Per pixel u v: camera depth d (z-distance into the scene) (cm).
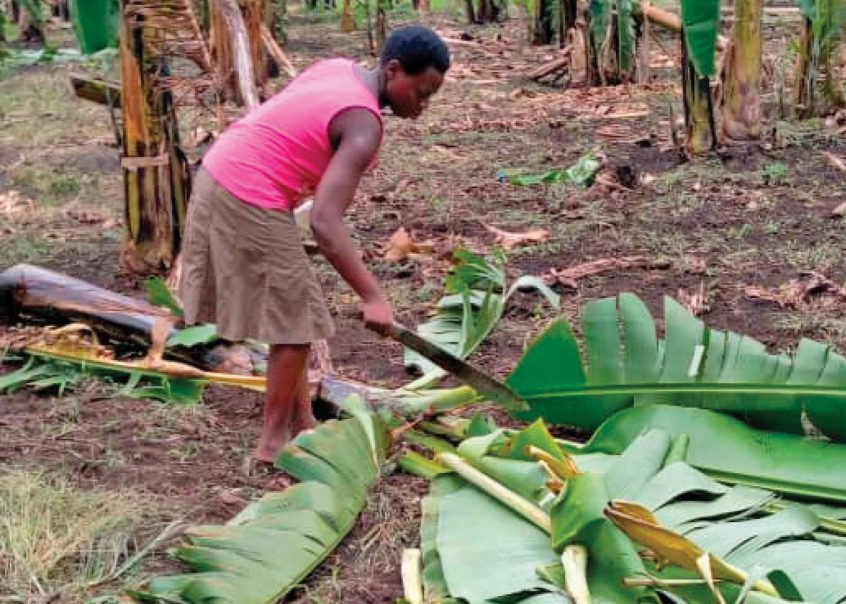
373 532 356
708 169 825
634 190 781
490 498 343
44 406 457
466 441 359
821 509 349
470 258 501
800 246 645
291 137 371
